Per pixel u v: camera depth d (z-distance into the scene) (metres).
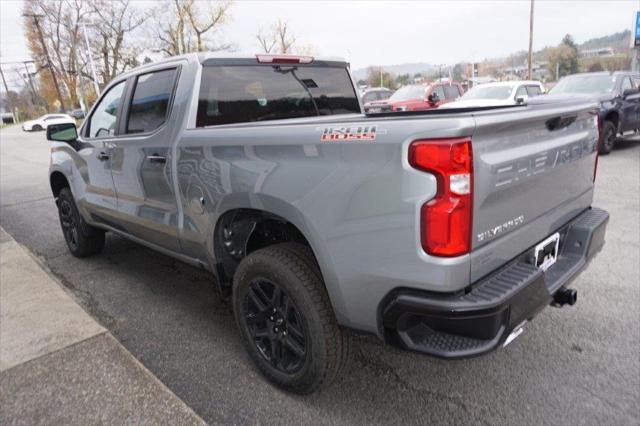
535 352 2.89
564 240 2.71
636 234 4.87
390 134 1.88
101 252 5.11
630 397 2.46
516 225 2.17
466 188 1.81
